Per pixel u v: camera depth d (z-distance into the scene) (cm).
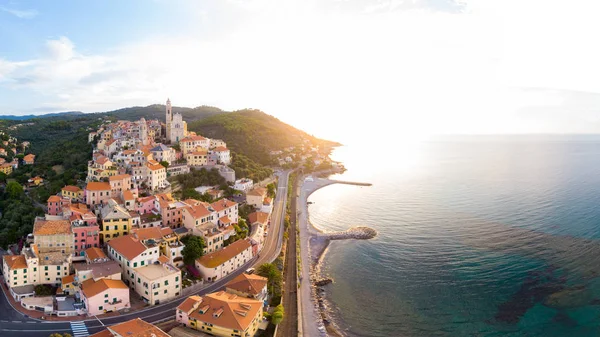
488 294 13862
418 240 19438
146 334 9681
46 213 17100
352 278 15425
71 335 10225
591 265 15612
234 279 13325
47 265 12456
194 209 16538
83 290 11562
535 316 12431
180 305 11394
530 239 18788
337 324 12338
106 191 17575
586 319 12081
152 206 17325
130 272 12938
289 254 17500
